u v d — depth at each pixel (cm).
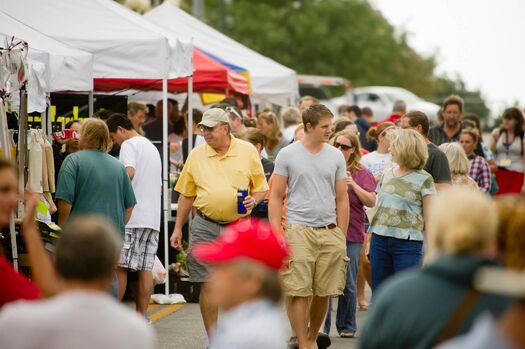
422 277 855
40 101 1775
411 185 1711
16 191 1016
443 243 848
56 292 1053
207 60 3147
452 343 718
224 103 2581
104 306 779
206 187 1769
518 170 3192
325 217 1716
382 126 2322
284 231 1845
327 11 11662
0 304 966
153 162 1934
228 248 827
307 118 1711
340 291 1723
